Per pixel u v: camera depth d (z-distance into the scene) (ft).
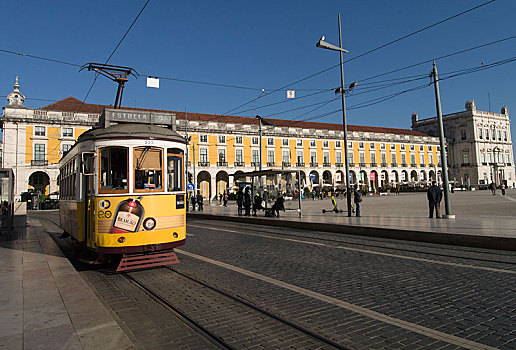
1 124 136.98
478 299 15.26
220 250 29.66
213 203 135.95
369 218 47.67
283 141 179.32
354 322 13.08
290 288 17.67
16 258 25.27
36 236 41.24
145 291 18.10
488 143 240.12
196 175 157.28
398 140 216.33
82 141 23.47
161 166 22.67
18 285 17.42
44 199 125.39
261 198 63.00
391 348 10.90
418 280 18.61
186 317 14.05
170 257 22.85
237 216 62.75
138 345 11.61
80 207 23.91
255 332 12.45
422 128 261.44
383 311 14.16
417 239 32.55
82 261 24.16
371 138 205.36
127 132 22.04
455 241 29.91
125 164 21.81
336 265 22.66
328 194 168.66
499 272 19.83
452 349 10.76
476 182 230.89
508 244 26.68
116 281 20.31
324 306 14.92
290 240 34.45
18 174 129.90
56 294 15.84
